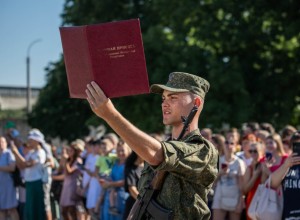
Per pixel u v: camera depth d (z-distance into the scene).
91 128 29.39
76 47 3.55
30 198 12.16
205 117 21.81
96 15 27.91
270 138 8.23
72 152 12.23
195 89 3.98
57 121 29.14
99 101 3.47
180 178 3.81
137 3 27.61
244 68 23.47
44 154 12.27
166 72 22.69
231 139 8.96
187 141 3.81
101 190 10.35
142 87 3.52
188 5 23.73
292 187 7.39
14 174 12.65
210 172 3.81
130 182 8.84
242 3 22.81
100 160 10.79
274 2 22.59
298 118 24.84
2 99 47.56
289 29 21.61
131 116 23.95
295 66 23.59
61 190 12.95
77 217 12.20
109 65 3.51
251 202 7.84
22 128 32.09
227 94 22.19
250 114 22.17
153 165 3.61
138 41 3.51
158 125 22.86
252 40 23.11
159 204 3.88
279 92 23.44
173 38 23.41
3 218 12.66
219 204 8.93
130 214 4.14
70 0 28.89
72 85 3.62
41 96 29.50
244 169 8.91
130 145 3.51
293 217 7.37
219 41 23.20
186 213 3.84
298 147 7.35
